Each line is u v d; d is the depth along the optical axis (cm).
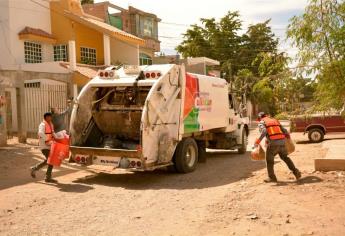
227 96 1536
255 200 795
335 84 850
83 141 1160
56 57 2498
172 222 693
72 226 682
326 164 1020
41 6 2419
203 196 870
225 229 642
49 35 2403
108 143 1148
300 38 850
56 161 1034
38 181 1059
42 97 1906
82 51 2559
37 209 789
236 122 1609
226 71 4438
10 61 2220
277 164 1233
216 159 1480
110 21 3231
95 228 670
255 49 4678
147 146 1027
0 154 1440
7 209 790
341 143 1730
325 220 662
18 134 1722
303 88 908
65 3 2461
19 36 2247
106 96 1167
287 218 678
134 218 722
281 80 905
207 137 1424
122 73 1148
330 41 830
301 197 794
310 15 840
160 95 1068
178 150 1152
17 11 2255
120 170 1230
